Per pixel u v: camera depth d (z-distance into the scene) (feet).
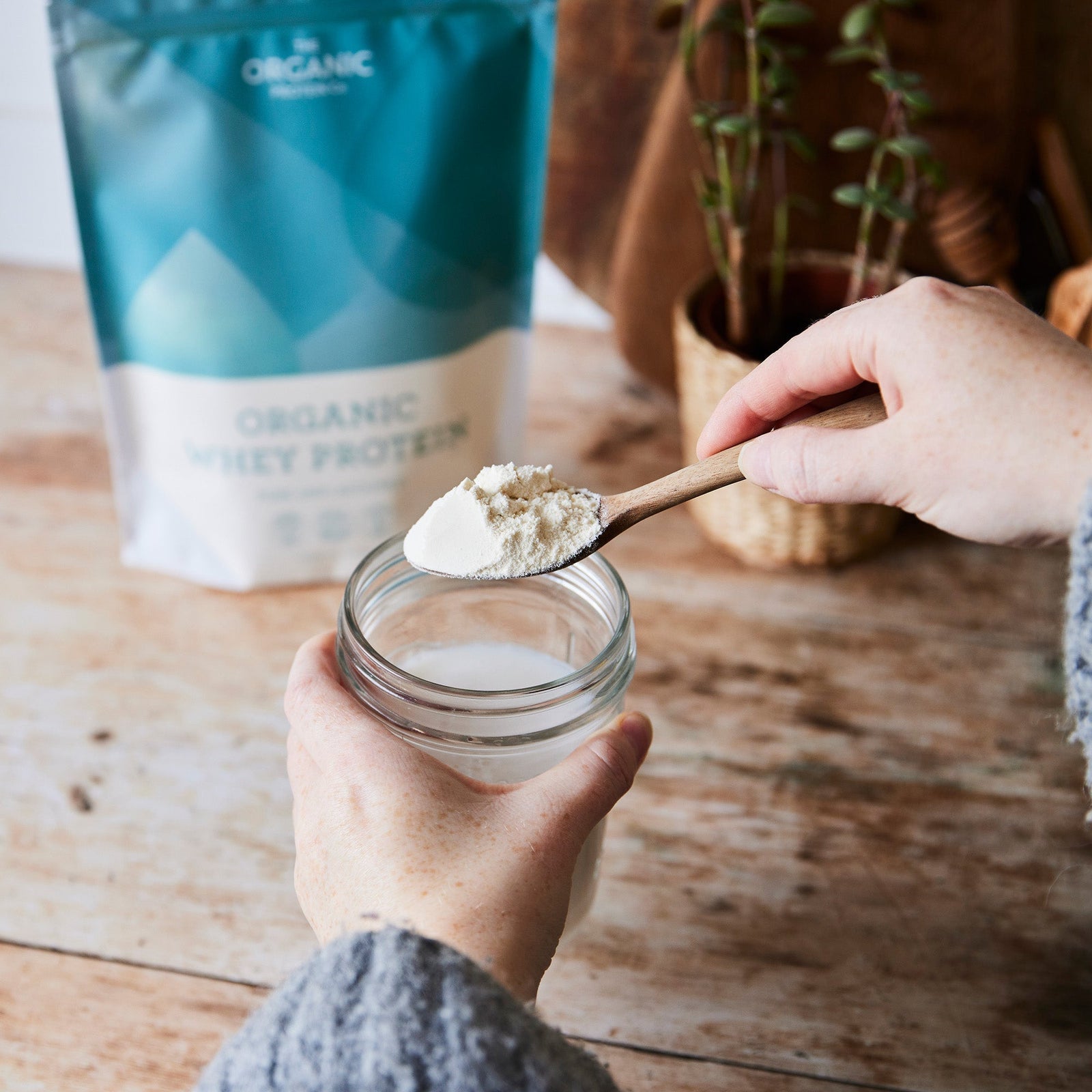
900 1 1.98
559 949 1.64
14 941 1.63
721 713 1.93
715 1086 1.52
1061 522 1.31
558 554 1.41
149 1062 1.53
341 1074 1.13
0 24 2.46
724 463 1.43
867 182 2.22
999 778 1.86
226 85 1.80
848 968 1.64
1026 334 1.31
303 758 1.44
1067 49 2.19
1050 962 1.65
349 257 1.91
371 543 2.12
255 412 1.99
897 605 2.11
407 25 1.83
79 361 2.53
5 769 1.82
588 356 2.60
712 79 2.17
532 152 1.98
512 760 1.44
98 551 2.16
